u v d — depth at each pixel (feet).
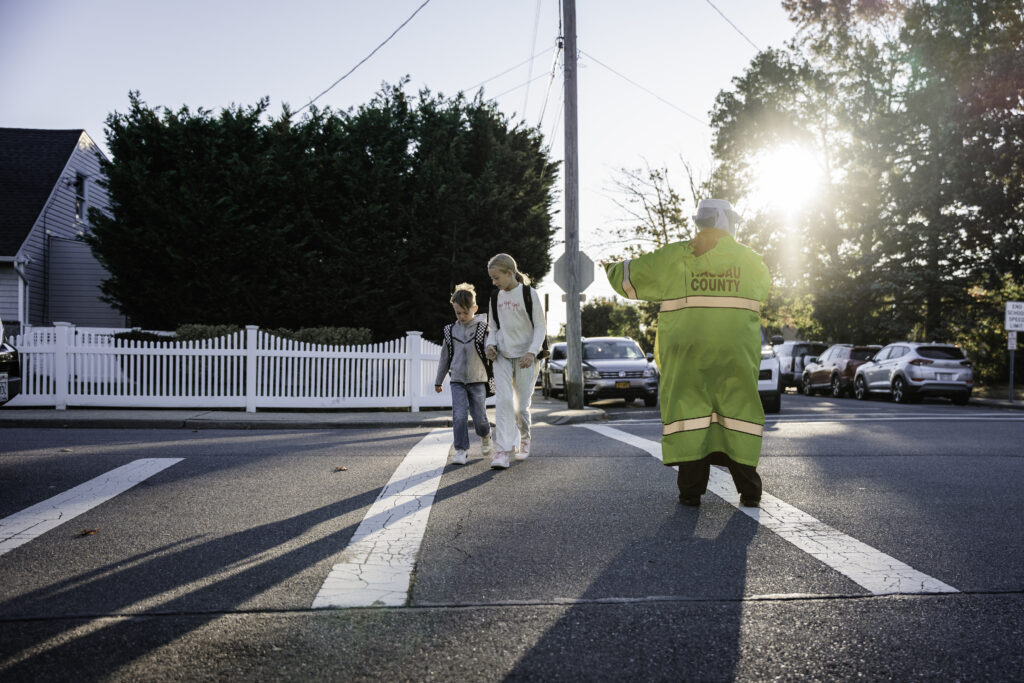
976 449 26.35
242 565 13.07
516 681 8.98
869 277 98.43
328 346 44.06
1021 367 94.38
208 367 43.06
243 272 55.72
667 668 9.30
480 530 15.30
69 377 42.04
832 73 111.04
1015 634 10.25
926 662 9.45
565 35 49.52
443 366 24.49
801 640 10.06
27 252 66.69
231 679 8.98
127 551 13.85
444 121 61.93
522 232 63.05
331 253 57.21
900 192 99.09
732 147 118.62
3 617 10.70
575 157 49.32
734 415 16.90
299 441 29.45
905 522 15.99
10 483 19.75
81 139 77.41
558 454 24.89
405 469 21.93
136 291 56.13
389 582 12.21
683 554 13.70
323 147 58.70
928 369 68.18
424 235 58.59
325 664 9.37
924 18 91.76
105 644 9.84
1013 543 14.48
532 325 22.95
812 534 14.98
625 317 199.11
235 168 54.08
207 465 22.56
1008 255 85.92
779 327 122.01
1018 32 84.02
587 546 14.21
